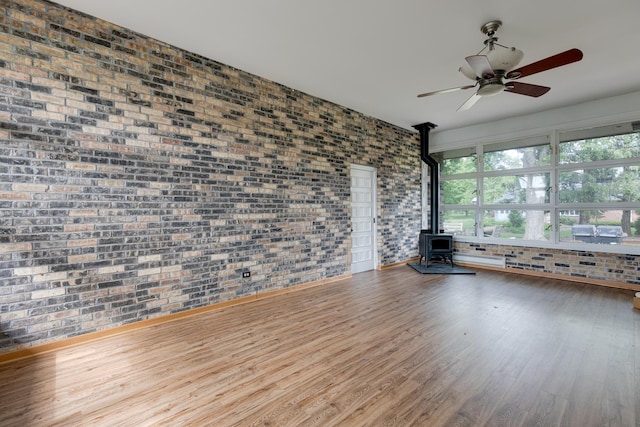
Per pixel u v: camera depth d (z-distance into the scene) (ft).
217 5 8.17
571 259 16.21
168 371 7.36
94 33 8.84
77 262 8.67
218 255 11.57
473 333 9.53
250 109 12.41
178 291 10.60
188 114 10.71
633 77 12.50
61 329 8.46
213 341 8.97
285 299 12.90
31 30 7.97
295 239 14.12
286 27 9.20
